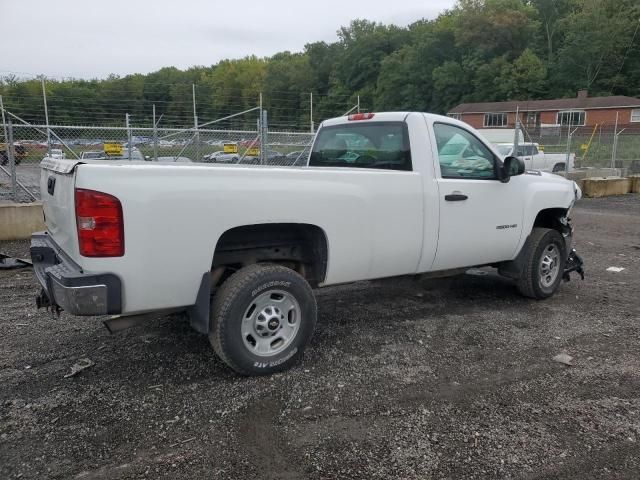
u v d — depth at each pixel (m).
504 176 5.20
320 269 4.15
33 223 9.01
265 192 3.66
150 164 3.42
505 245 5.38
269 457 2.89
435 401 3.52
